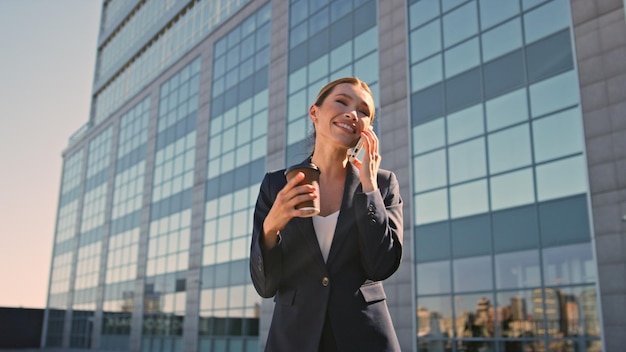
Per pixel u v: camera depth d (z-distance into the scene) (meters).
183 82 35.03
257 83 27.83
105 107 48.31
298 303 1.79
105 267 39.72
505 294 15.15
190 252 29.81
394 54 20.19
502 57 16.66
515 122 15.91
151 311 32.31
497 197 15.92
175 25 38.56
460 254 16.52
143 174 37.31
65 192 51.91
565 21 15.24
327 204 1.90
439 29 18.83
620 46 13.99
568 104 14.75
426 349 16.86
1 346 45.41
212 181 29.69
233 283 26.08
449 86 18.05
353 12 22.66
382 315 1.81
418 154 18.52
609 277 13.05
